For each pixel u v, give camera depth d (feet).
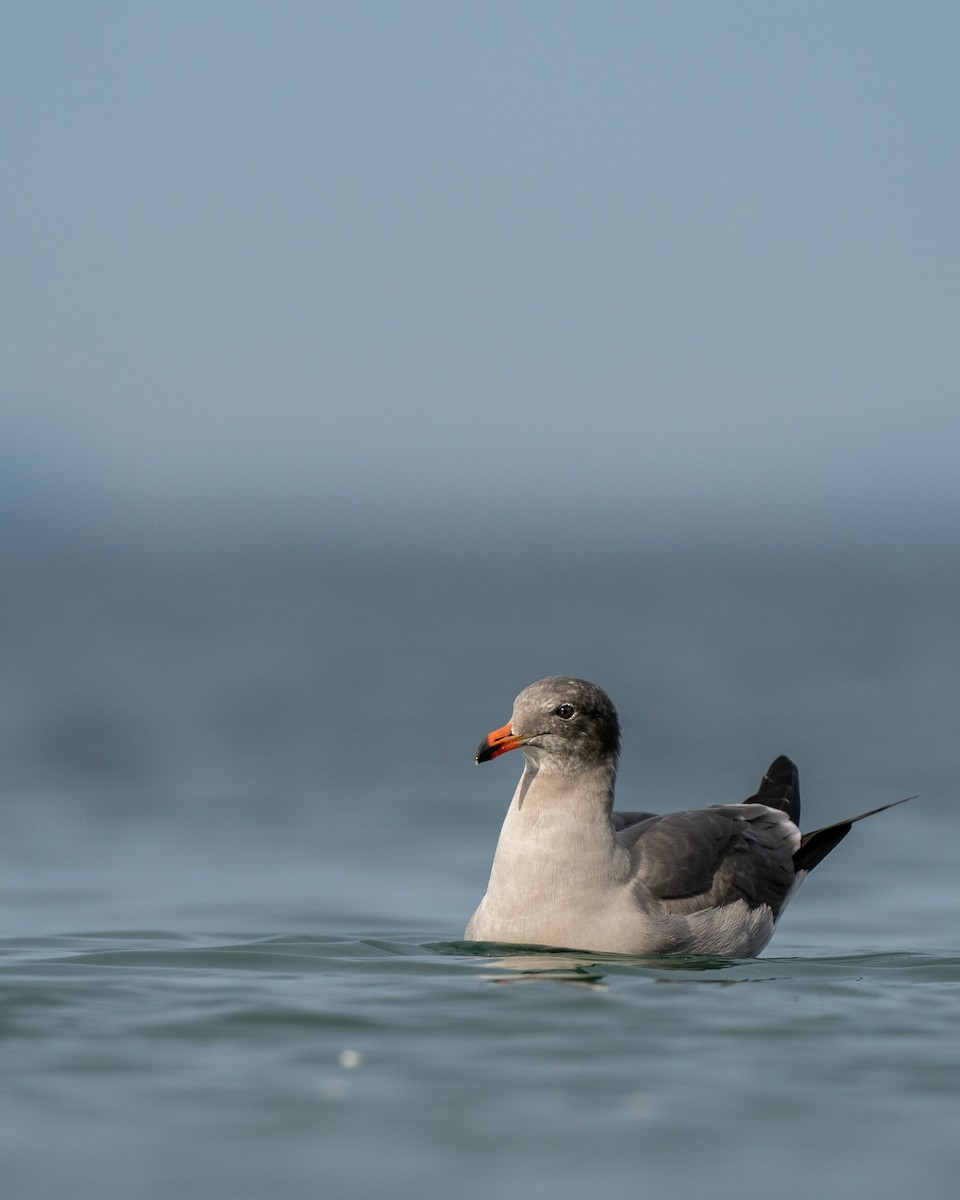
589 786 47.01
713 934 47.93
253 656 206.49
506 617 301.63
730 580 494.18
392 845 76.43
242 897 63.26
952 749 111.14
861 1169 28.55
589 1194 27.43
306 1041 36.14
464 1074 33.58
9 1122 30.60
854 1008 39.75
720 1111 31.40
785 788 58.08
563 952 46.78
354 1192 27.43
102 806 88.28
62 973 44.14
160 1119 30.81
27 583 445.37
